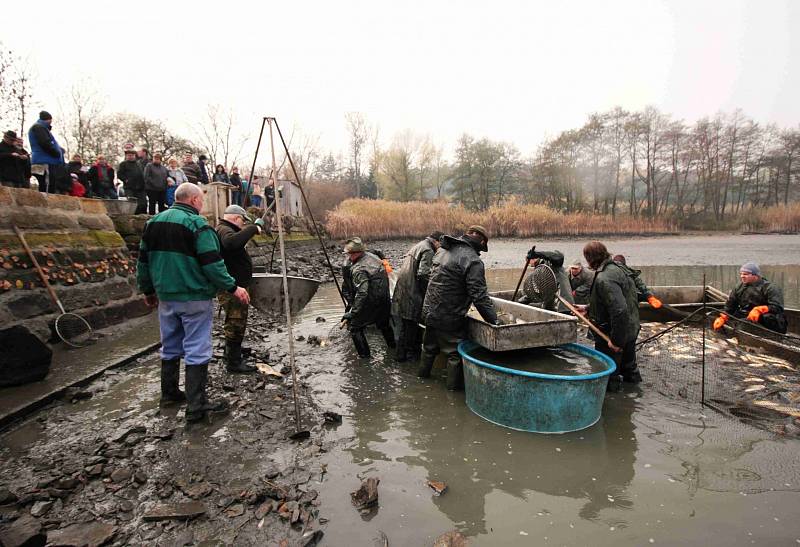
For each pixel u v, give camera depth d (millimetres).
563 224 36969
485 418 4262
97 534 2586
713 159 52781
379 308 6133
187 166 13922
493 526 2742
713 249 27578
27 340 4668
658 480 3229
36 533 2436
